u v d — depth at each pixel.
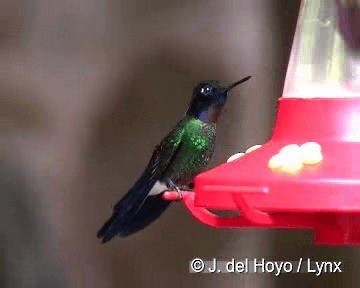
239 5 3.19
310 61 2.08
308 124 1.94
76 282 3.07
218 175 1.73
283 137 1.97
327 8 2.11
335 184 1.60
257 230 3.18
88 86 3.12
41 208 3.06
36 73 3.09
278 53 3.18
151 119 3.14
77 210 3.09
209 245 3.16
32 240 3.03
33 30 3.10
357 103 1.92
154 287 3.12
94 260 3.09
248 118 3.17
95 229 3.09
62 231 3.07
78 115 3.11
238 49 3.18
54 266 3.05
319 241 1.92
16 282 3.00
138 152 3.12
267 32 3.19
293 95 2.05
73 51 3.12
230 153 3.15
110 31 3.14
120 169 3.12
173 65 3.15
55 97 3.10
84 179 3.10
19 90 3.08
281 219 1.82
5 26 3.08
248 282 3.17
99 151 3.12
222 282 3.15
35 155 3.07
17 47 3.09
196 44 3.16
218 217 1.89
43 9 3.10
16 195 3.03
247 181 1.68
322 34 2.09
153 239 3.13
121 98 3.13
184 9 3.17
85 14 3.13
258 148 1.95
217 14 3.18
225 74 3.16
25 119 3.08
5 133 3.05
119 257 3.11
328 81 2.05
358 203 1.59
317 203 1.61
